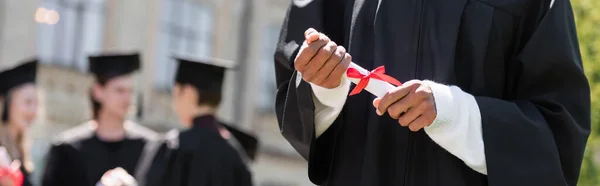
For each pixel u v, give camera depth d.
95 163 7.18
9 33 17.44
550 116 2.29
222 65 6.17
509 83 2.37
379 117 2.30
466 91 2.30
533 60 2.32
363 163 2.30
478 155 2.17
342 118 2.34
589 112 2.32
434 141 2.21
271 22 23.64
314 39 2.06
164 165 5.85
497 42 2.33
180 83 6.16
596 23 11.12
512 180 2.16
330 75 2.08
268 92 23.66
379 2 2.33
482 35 2.30
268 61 23.64
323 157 2.37
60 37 18.47
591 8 11.11
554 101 2.29
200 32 21.94
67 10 18.61
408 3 2.31
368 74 2.10
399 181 2.27
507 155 2.18
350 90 2.33
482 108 2.19
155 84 20.62
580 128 2.28
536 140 2.20
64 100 18.38
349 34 2.37
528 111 2.27
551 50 2.30
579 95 2.31
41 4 18.06
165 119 20.83
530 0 2.34
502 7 2.32
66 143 7.25
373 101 2.13
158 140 6.01
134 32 20.02
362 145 2.32
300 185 24.03
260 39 23.14
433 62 2.27
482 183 2.28
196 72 6.11
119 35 19.61
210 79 6.12
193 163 5.78
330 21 2.44
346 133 2.34
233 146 6.01
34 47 17.91
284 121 2.33
